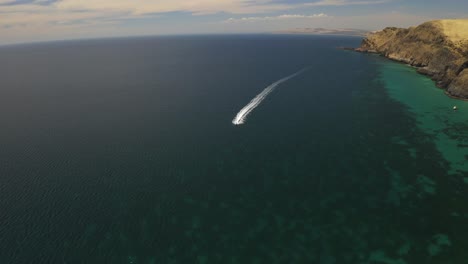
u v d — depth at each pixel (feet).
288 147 199.72
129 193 151.33
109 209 139.13
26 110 302.86
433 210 133.18
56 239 120.98
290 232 123.75
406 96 308.81
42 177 168.45
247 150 196.54
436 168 166.91
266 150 195.93
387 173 163.84
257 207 139.33
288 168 172.65
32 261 110.73
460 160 174.60
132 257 112.37
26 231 125.49
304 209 137.28
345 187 152.87
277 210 137.08
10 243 119.03
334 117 255.50
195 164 179.52
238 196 147.74
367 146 197.16
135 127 244.01
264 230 125.08
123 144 210.79
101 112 287.69
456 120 236.43
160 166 177.88
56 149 205.46
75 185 159.43
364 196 145.07
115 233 124.06
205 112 278.87
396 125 231.50
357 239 119.03
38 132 238.48
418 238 118.01
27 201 146.10
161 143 210.79
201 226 127.85
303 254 112.88
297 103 301.22
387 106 279.49
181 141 213.25
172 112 281.54
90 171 173.99
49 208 140.26
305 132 224.53
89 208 139.95
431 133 213.66
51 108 307.37
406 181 155.74
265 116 263.70
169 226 127.85
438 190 147.23
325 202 141.69
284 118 257.14
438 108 266.57
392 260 108.68
